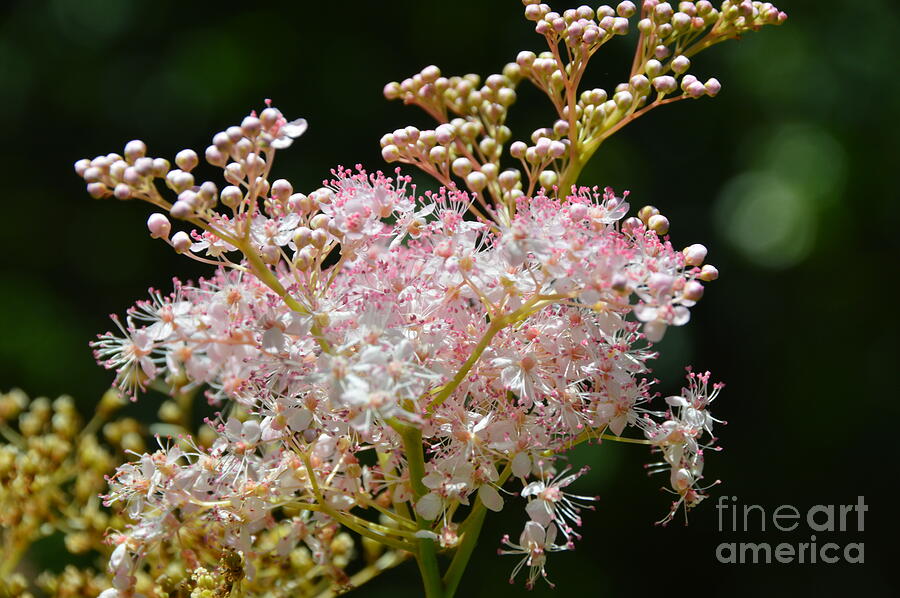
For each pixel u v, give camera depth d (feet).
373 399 1.05
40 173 2.68
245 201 1.07
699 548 2.42
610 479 2.38
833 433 2.59
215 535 1.13
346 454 1.11
